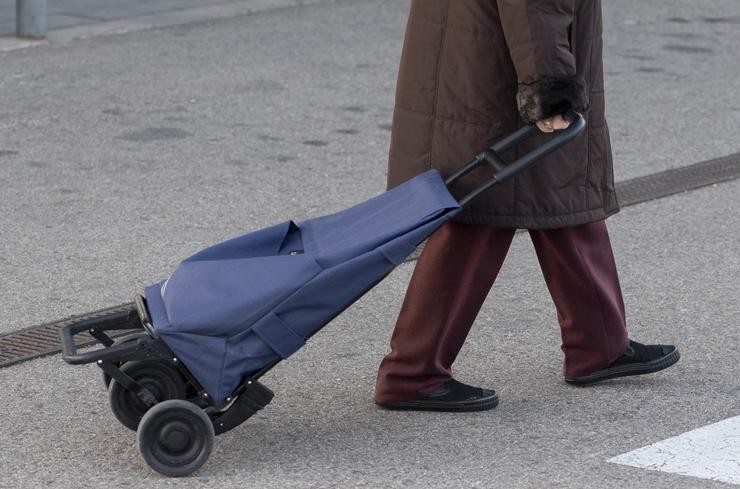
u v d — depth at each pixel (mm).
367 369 9227
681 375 9156
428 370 8328
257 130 15891
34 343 9609
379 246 7418
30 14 20188
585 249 8516
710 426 8289
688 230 12688
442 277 8148
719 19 23531
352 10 23406
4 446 7902
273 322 7395
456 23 7824
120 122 16031
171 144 15148
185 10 22891
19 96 17094
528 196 7988
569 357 8875
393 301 10664
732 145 15906
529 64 7402
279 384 8898
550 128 7578
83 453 7824
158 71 18625
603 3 24516
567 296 8656
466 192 7973
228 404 7777
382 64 19516
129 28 21328
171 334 7359
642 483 7500
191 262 7762
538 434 8141
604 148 8273
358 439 8039
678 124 16734
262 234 7840
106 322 7867
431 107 7973
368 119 16547
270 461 7715
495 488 7410
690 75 19359
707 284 11148
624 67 19734
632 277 11281
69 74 18328
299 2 23781
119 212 12758
